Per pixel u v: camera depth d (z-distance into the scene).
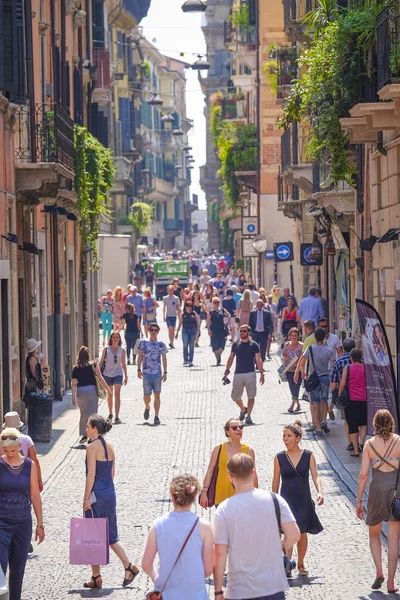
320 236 63.25
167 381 56.19
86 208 55.53
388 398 30.36
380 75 31.56
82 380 37.41
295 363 43.97
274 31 93.44
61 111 43.53
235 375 41.50
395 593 20.34
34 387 38.31
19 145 41.53
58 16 52.44
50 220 50.09
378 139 37.81
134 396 51.28
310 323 42.34
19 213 42.72
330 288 62.91
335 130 39.16
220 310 62.47
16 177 41.16
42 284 47.75
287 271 89.50
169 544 14.68
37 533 20.56
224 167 99.06
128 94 132.75
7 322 39.00
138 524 26.20
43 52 48.84
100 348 75.06
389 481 20.83
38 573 22.42
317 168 51.56
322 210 55.59
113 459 22.16
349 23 36.09
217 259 145.12
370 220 42.72
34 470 20.34
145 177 157.62
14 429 20.33
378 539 20.97
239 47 116.00
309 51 38.34
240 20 102.56
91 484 21.73
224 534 15.12
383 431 21.00
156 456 35.50
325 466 33.09
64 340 54.25
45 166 40.78
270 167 93.81
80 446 37.31
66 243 54.69
